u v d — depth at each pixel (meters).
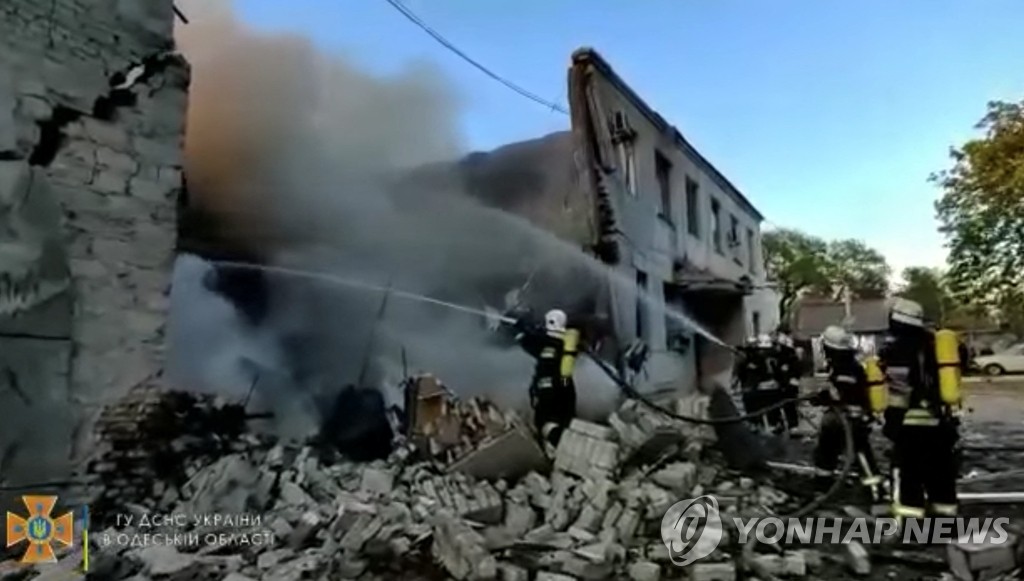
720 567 4.00
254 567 3.79
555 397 6.71
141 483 4.75
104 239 4.67
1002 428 11.05
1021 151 18.12
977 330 31.75
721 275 18.05
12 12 4.22
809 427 10.88
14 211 4.14
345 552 3.87
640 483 5.68
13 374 4.06
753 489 6.35
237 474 4.88
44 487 4.16
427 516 4.39
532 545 4.48
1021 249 19.69
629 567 4.16
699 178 16.81
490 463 5.63
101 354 4.58
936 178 20.62
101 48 4.75
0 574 3.63
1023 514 5.46
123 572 3.67
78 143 4.57
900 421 5.25
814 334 29.17
